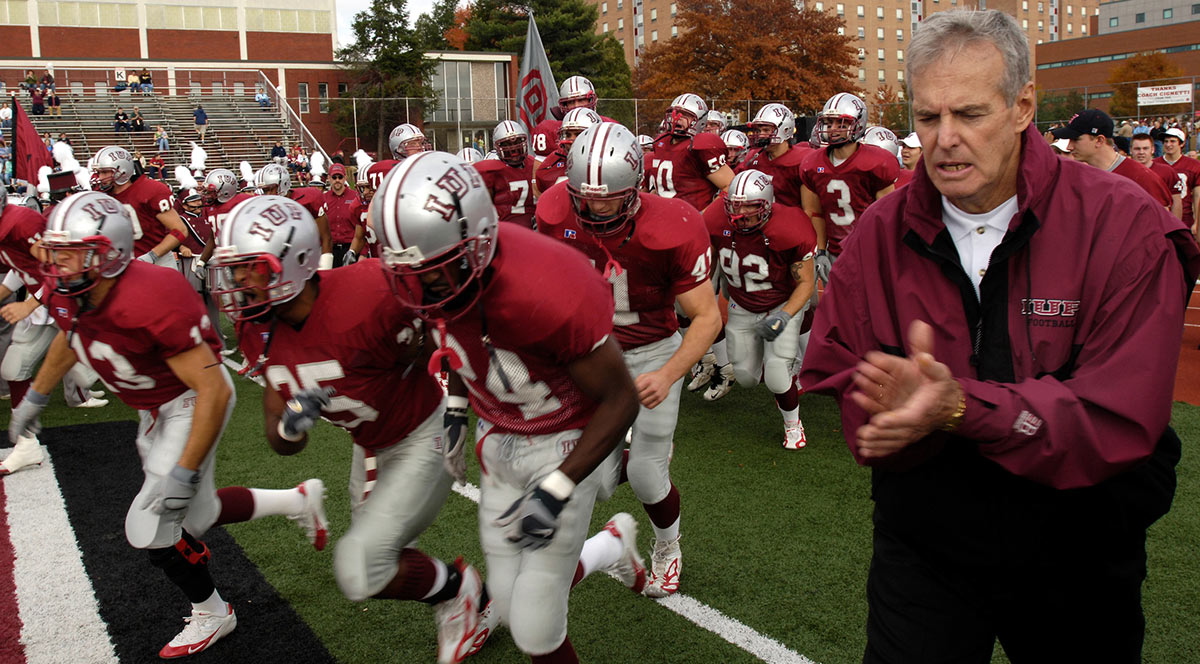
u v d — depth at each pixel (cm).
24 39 3800
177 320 264
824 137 570
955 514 167
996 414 142
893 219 170
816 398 610
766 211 449
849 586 335
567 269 194
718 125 816
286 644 308
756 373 502
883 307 171
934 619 171
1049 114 2855
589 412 225
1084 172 156
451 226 182
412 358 239
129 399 294
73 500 454
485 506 240
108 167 642
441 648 272
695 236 292
